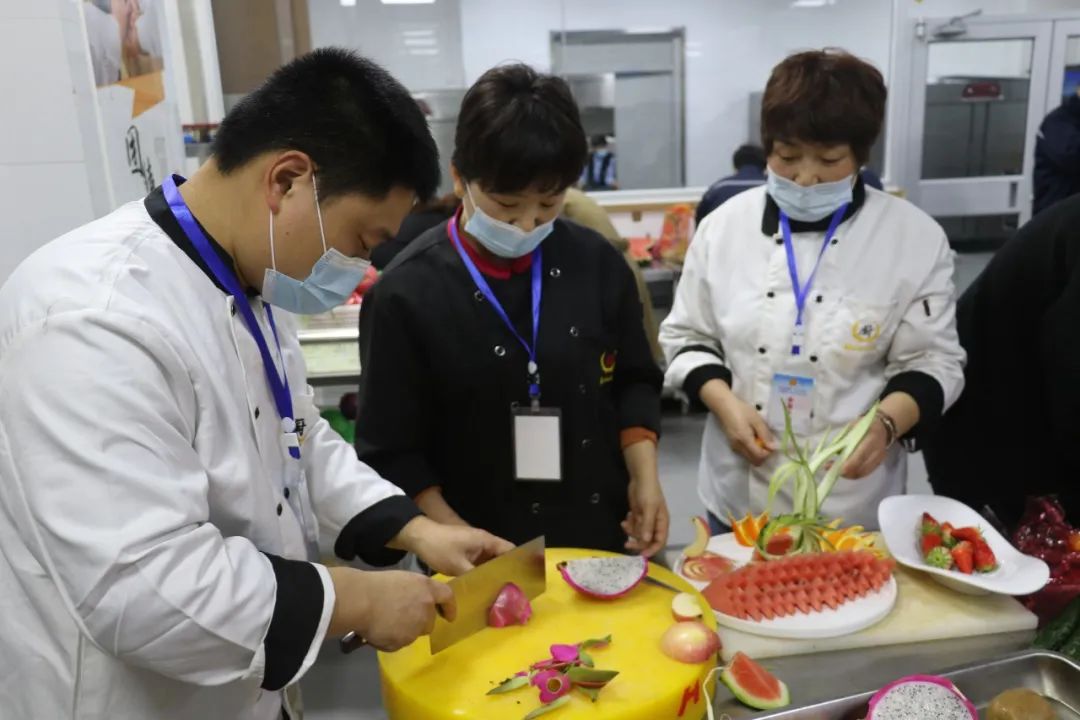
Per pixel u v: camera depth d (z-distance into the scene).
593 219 3.65
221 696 0.89
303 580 0.80
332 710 1.19
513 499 1.41
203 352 0.83
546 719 0.96
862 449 1.43
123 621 0.70
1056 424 1.48
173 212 0.87
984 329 1.61
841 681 1.13
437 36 5.06
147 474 0.72
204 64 3.22
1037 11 5.55
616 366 1.52
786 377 1.58
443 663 1.07
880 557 1.35
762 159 4.21
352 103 0.83
